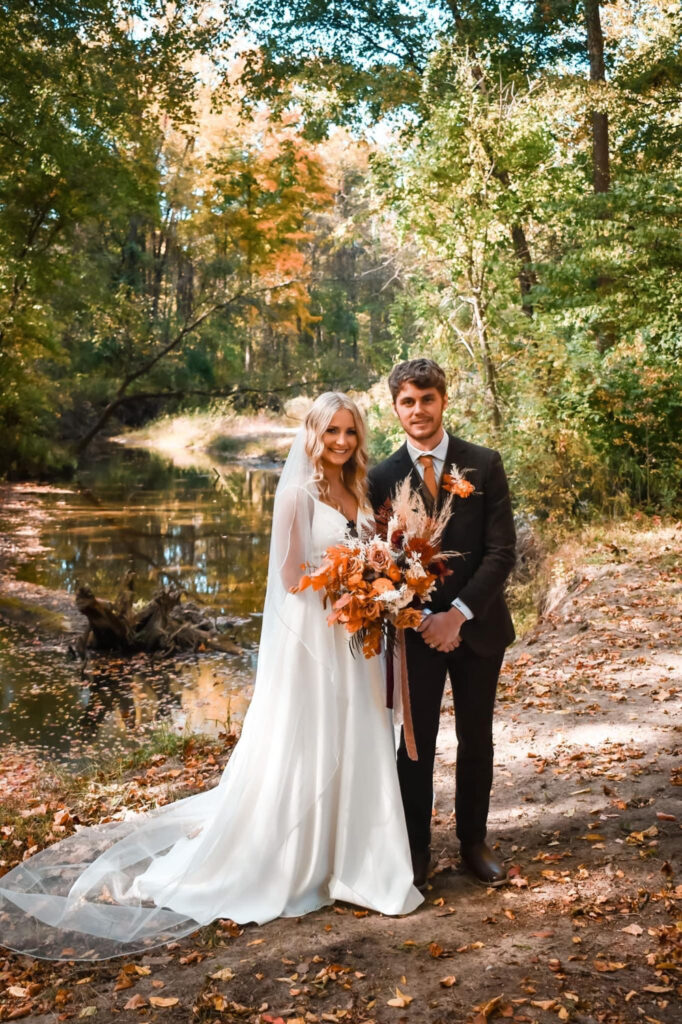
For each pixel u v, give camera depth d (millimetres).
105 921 3422
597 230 14531
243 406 40625
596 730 5684
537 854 3873
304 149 28875
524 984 2836
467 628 3416
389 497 3480
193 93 22547
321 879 3486
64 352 26297
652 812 4254
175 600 11922
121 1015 2801
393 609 3193
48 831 4750
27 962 3193
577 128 20203
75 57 20922
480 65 14453
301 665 3451
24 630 12586
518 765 5172
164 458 36031
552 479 13312
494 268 13500
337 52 20078
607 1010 2689
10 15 19906
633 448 13773
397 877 3398
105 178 22234
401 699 3443
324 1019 2709
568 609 9219
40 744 8141
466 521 3432
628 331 14914
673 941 3043
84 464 32969
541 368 13859
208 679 10406
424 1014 2709
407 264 21719
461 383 14359
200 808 4207
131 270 32219
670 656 7293
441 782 5000
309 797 3445
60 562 16672
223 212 29375
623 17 22969
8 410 26562
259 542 18812
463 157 13461
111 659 11273
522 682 6973
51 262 23281
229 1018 2744
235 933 3283
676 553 10656
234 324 32062
